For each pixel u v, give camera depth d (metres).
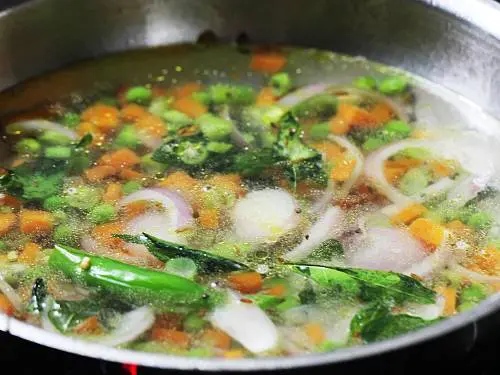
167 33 0.40
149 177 0.32
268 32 0.41
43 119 0.36
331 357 0.22
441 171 0.33
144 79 0.38
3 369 0.24
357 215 0.30
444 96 0.38
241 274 0.27
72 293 0.27
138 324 0.25
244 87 0.38
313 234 0.29
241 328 0.25
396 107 0.37
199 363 0.21
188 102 0.37
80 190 0.31
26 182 0.32
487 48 0.36
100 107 0.36
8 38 0.37
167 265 0.28
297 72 0.39
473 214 0.31
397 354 0.22
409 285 0.27
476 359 0.24
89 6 0.39
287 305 0.26
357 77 0.39
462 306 0.26
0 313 0.24
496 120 0.36
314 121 0.35
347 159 0.33
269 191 0.31
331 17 0.40
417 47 0.39
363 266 0.28
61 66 0.39
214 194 0.31
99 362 0.23
